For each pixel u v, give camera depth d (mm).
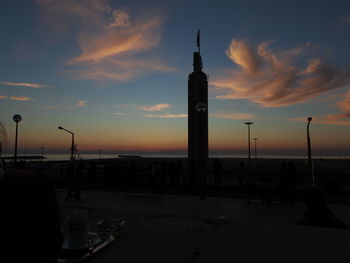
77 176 14211
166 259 2414
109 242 2758
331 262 2359
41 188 1037
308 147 17719
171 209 11688
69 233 2400
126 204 12875
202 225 3578
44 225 1004
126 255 2484
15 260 928
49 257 1009
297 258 2443
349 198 15633
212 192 17781
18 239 927
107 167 22516
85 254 2383
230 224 3609
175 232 3229
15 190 946
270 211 11562
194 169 20688
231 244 2814
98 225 3174
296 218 10211
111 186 20906
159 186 20453
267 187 13492
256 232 3246
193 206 12539
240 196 16078
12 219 923
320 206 4219
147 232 3223
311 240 2941
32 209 964
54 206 1078
